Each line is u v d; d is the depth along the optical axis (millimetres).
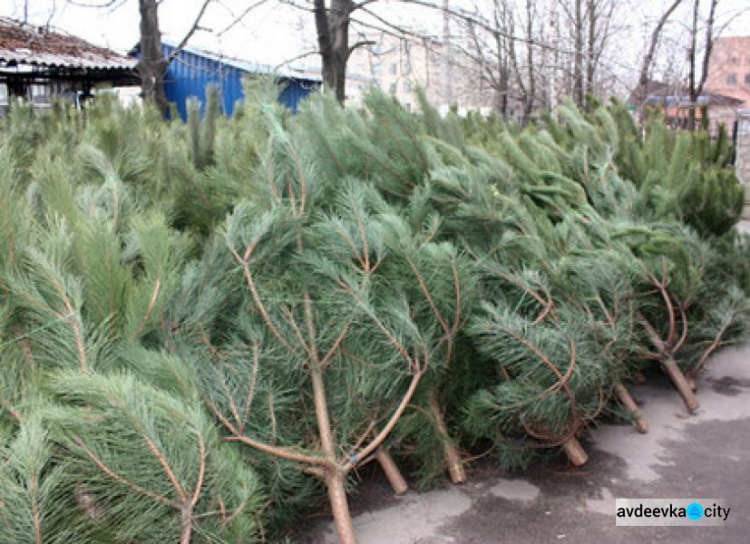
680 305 4031
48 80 13820
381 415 2842
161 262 2258
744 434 3727
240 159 3727
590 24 16859
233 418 2436
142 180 3906
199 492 1754
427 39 10633
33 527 1503
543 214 4047
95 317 2156
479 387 3262
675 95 17250
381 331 2660
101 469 1663
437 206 3471
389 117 3609
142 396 1715
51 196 2418
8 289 2061
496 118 7516
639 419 3748
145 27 8984
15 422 1821
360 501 3031
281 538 2715
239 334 2705
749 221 12242
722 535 2764
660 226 4250
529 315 3172
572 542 2725
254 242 2588
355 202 2852
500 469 3324
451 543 2713
